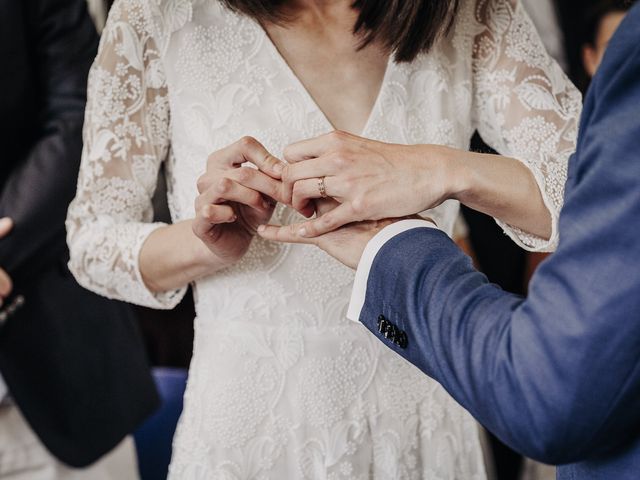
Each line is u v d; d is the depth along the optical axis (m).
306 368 1.46
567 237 0.91
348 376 1.47
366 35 1.43
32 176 2.04
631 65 0.86
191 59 1.46
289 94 1.45
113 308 2.26
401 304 1.06
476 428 1.61
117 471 2.28
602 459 0.96
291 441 1.47
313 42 1.46
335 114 1.48
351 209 1.18
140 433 2.47
